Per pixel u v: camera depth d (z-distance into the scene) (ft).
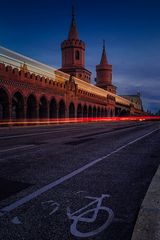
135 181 16.30
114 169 19.94
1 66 101.96
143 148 33.22
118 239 8.48
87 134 58.59
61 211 10.84
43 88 135.33
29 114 129.29
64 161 22.88
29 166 20.18
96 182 15.84
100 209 11.16
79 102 188.34
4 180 15.81
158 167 20.21
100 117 240.32
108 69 318.45
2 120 105.19
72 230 9.07
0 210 10.85
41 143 37.40
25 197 12.59
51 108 152.15
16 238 8.43
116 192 13.78
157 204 11.16
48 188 14.25
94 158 24.93
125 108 360.07
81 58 248.11
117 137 50.39
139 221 9.37
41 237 8.52
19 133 62.08
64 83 163.32
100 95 250.57
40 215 10.36
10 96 107.55
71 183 15.47
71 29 246.68
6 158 23.61
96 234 8.80
